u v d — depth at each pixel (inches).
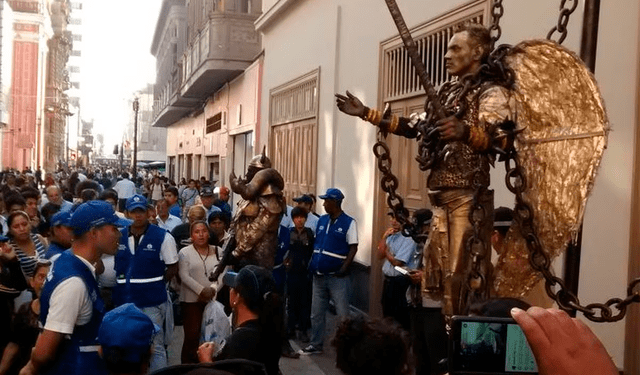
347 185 444.8
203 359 154.5
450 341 77.9
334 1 478.0
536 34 240.5
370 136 405.1
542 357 56.7
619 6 202.4
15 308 248.8
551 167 127.6
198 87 1036.5
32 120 2220.7
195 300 294.8
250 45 815.1
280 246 349.1
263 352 155.6
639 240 189.9
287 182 601.3
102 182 1148.5
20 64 2219.5
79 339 170.6
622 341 196.5
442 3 318.0
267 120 678.5
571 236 125.9
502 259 134.3
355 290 421.7
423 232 166.7
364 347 106.8
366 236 409.1
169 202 466.6
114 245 177.9
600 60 209.2
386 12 385.1
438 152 134.9
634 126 194.5
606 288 202.5
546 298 143.2
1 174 1052.5
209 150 1147.3
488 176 132.1
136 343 141.6
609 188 203.5
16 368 218.1
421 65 131.8
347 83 450.3
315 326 356.5
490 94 130.0
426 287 140.8
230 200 895.1
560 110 127.3
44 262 222.8
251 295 157.0
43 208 425.4
